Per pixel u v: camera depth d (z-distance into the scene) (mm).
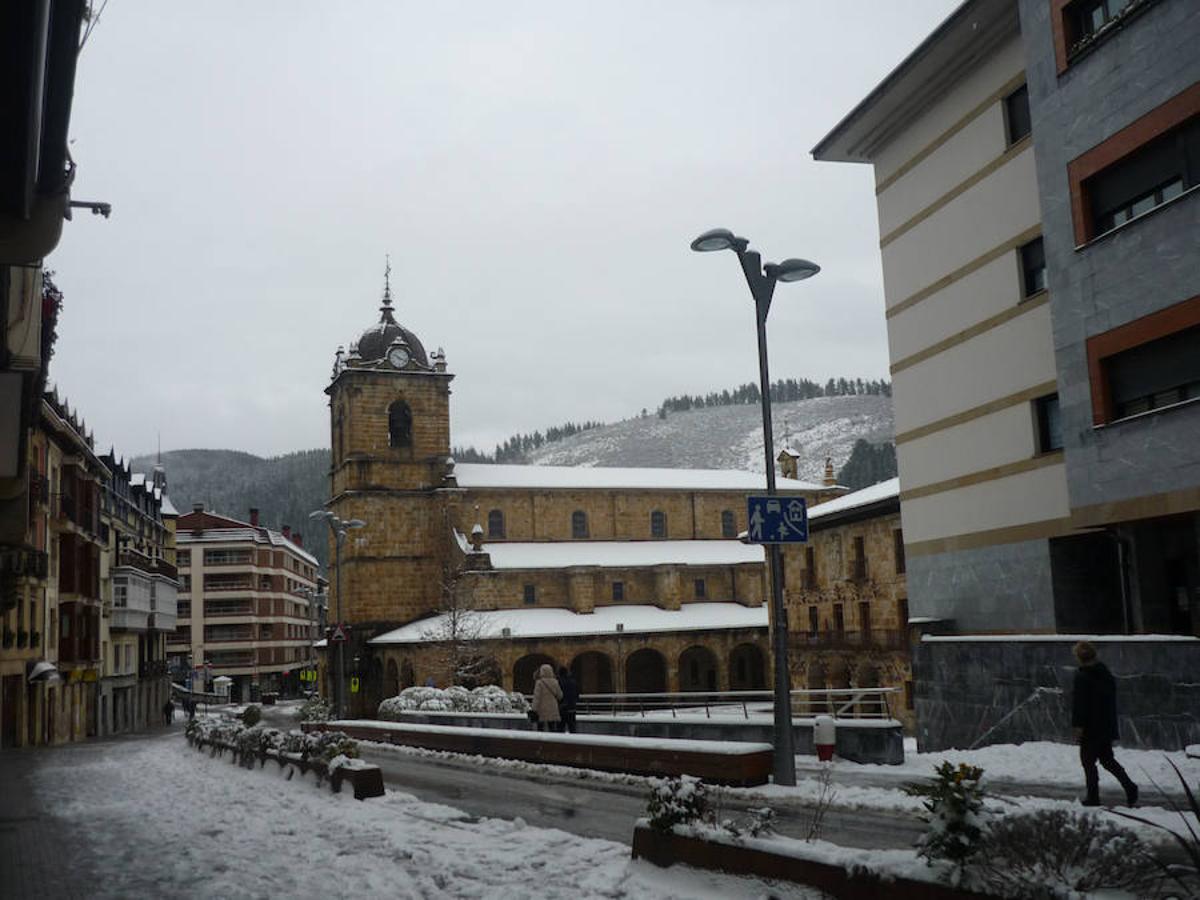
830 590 59500
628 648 77812
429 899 9797
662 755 19094
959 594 31094
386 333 86125
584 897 9625
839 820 13789
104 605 64688
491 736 25859
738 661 85188
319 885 10586
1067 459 24531
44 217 12266
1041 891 7004
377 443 83625
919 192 33375
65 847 13805
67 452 53062
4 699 42594
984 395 30234
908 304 33844
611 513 91000
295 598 143375
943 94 32094
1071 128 24453
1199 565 22953
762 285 18312
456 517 83375
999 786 16312
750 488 95000
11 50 8695
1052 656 20859
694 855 9969
